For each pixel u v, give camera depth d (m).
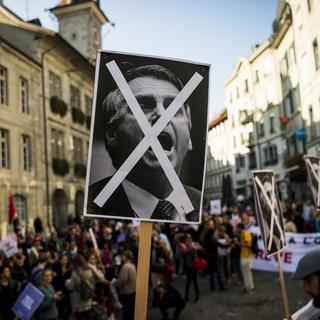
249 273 9.86
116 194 2.92
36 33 23.86
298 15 23.55
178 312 8.00
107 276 9.70
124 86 3.02
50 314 6.12
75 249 10.59
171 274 8.36
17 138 21.22
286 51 25.50
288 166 25.23
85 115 30.48
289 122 25.86
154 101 3.04
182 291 10.48
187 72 3.11
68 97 27.94
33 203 22.23
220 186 16.12
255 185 4.38
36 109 23.33
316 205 6.69
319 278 1.95
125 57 3.05
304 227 13.65
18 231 16.61
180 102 3.06
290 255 11.12
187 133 3.04
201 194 3.00
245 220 13.00
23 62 22.23
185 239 9.65
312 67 22.17
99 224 16.31
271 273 11.99
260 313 7.92
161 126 3.01
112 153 2.96
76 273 6.62
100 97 3.00
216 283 11.27
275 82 25.56
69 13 33.62
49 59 25.19
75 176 27.81
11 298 7.23
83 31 33.22
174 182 2.97
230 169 13.37
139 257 2.84
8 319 7.18
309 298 8.76
